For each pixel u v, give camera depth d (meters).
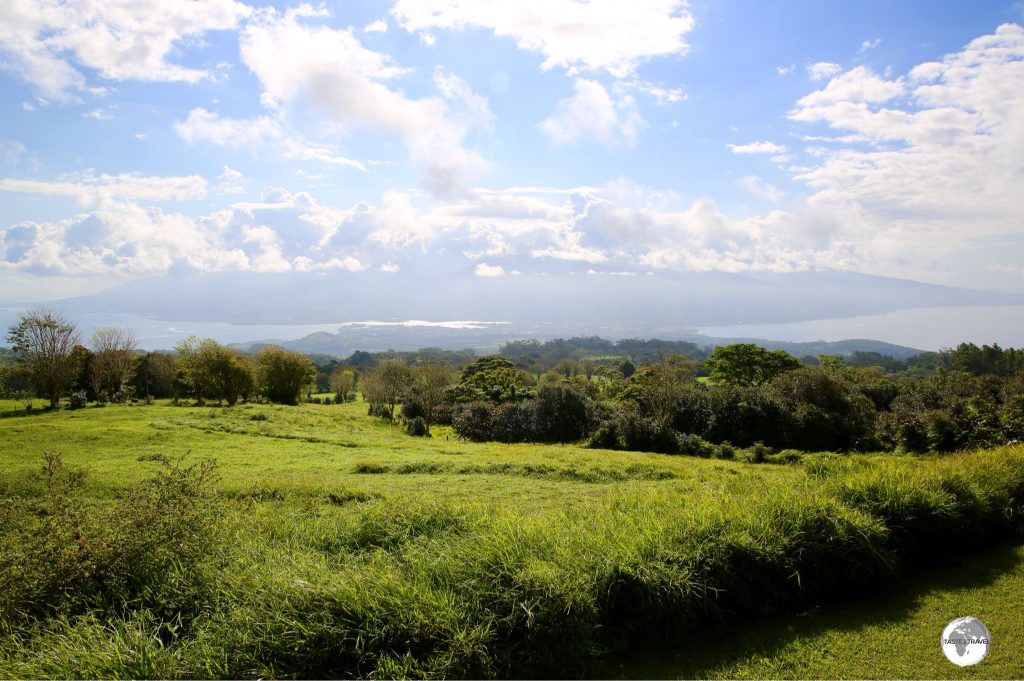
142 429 21.69
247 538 5.61
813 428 20.38
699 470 13.91
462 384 37.22
